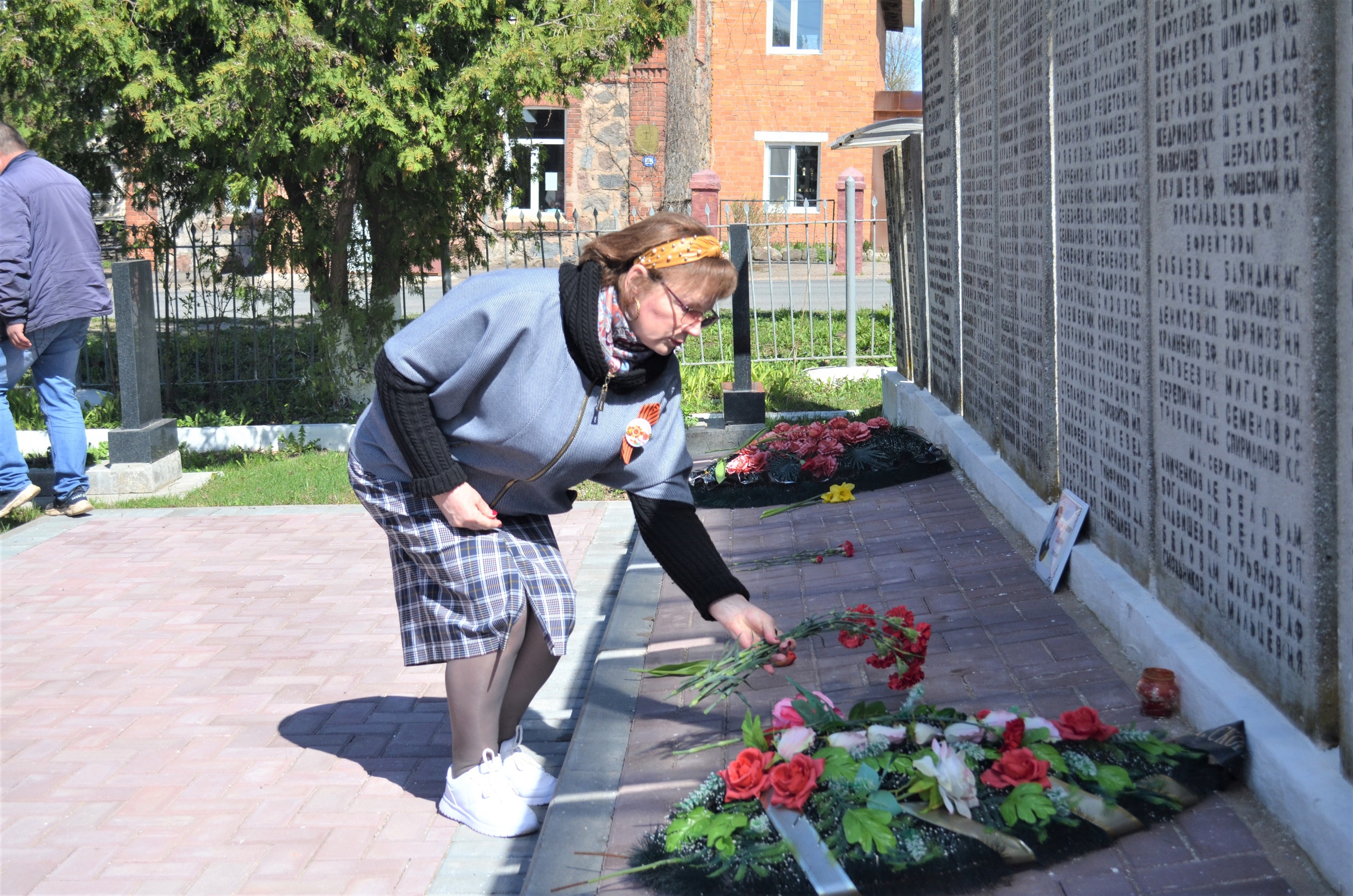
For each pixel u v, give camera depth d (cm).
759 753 285
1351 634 250
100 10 809
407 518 308
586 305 281
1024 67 516
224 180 872
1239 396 304
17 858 324
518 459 300
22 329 670
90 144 982
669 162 1864
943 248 733
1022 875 252
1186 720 324
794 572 511
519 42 849
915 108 2658
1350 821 239
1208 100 315
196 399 1039
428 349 284
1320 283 258
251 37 786
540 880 274
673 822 284
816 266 2252
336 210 947
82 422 714
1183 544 349
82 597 556
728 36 2642
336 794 359
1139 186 374
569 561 604
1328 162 254
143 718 418
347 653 479
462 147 902
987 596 448
